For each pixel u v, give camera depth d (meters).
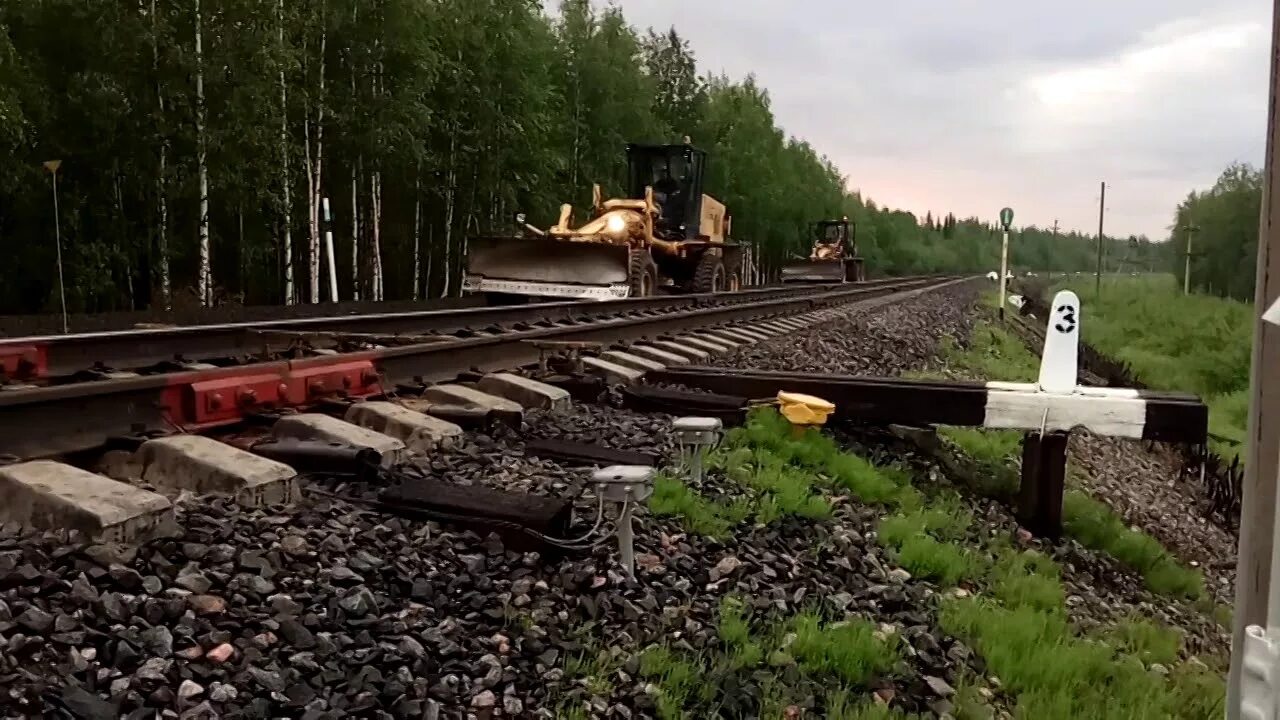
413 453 5.43
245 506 4.11
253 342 8.77
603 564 4.10
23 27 18.86
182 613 3.00
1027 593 5.12
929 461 7.82
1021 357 24.55
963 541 5.91
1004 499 7.61
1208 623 6.45
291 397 5.82
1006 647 4.17
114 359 7.28
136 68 18.84
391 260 33.94
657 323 12.73
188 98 19.36
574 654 3.40
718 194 56.16
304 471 4.75
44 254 19.45
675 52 54.19
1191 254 53.09
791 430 7.08
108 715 2.42
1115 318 39.25
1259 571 1.60
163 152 19.31
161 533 3.54
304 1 22.67
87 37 18.58
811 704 3.37
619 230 19.62
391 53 24.98
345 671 2.93
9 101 16.38
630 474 4.07
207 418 5.18
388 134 24.30
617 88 40.44
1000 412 7.17
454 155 29.20
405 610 3.40
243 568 3.42
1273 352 1.58
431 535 4.10
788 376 7.98
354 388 6.43
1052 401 7.02
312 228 24.45
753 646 3.63
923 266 139.50
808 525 5.23
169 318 15.17
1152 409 6.79
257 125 20.45
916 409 7.44
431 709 2.82
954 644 4.17
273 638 2.99
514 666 3.22
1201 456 13.19
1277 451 1.57
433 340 9.52
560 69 38.09
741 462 6.11
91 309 22.70
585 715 3.02
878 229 127.56
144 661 2.71
